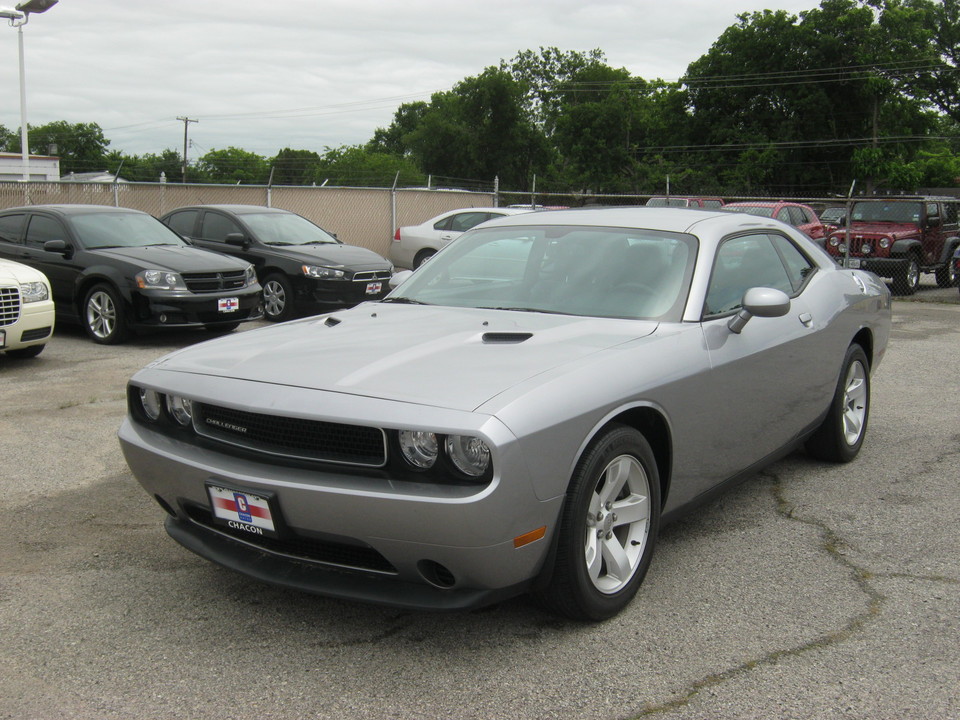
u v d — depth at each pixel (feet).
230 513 10.09
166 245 34.83
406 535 9.08
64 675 9.47
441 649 10.02
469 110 235.81
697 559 12.57
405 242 59.67
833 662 9.69
